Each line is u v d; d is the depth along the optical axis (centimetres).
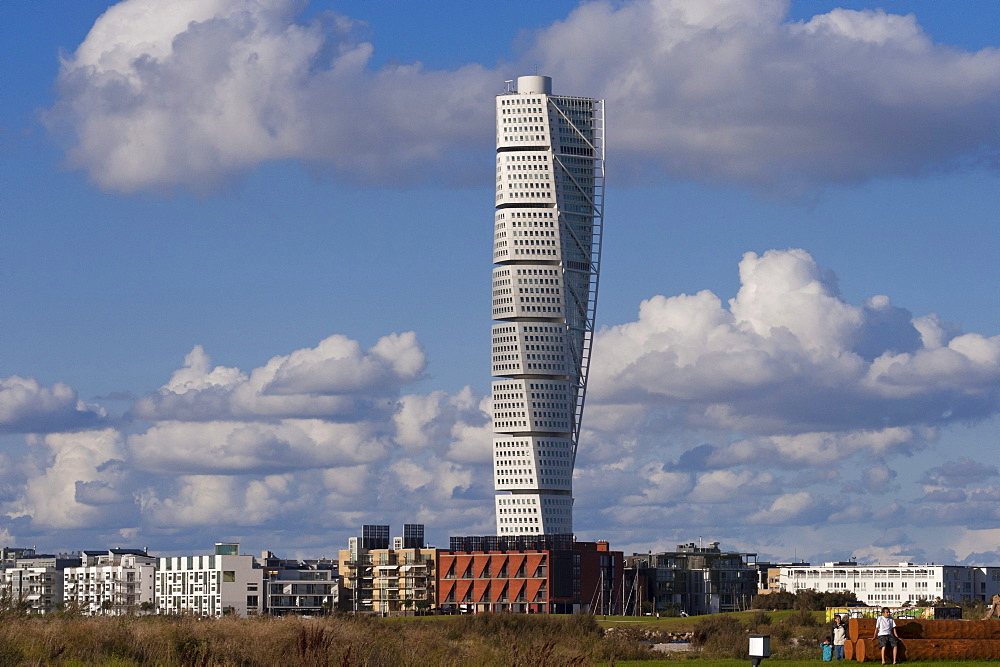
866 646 11275
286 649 9044
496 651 9569
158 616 12506
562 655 8856
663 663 13575
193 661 8606
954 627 11612
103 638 9569
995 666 10606
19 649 9000
